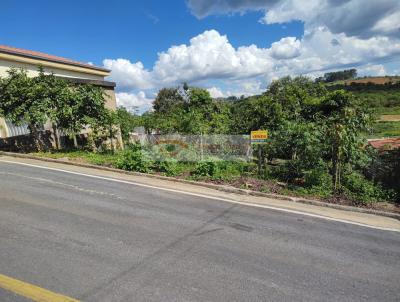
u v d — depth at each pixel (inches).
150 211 235.8
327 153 341.4
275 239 197.5
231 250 177.8
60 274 143.2
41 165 377.7
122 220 213.5
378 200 294.7
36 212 219.6
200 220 223.1
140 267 153.1
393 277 158.9
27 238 178.1
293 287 144.3
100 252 165.9
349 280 153.6
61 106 460.1
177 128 566.3
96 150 540.1
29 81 448.8
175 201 266.2
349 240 203.5
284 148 373.7
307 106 547.5
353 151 317.7
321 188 311.6
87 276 142.6
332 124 346.9
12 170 342.3
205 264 159.9
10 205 231.0
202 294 134.3
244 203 273.1
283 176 360.2
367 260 175.9
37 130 492.1
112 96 714.8
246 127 580.7
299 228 219.8
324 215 253.4
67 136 553.0
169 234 194.7
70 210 227.6
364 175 341.1
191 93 735.1
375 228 230.2
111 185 306.3
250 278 149.3
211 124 583.8
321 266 165.9
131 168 372.5
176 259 163.3
